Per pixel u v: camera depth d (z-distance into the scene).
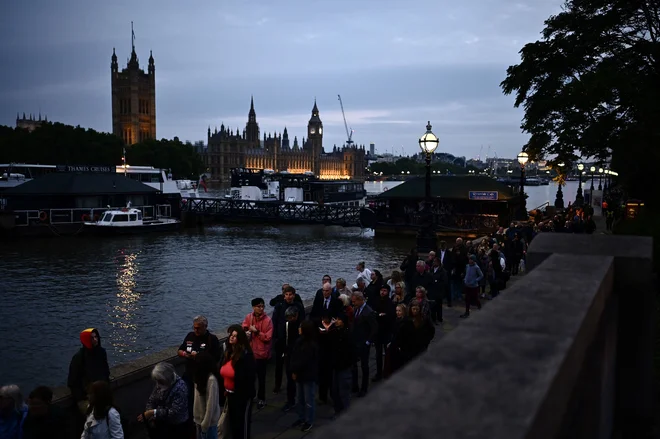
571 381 1.94
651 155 25.64
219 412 8.64
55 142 142.00
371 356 15.27
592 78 29.34
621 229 15.90
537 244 4.54
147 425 8.23
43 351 27.36
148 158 168.50
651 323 4.47
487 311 2.46
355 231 81.19
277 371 12.39
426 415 1.47
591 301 2.60
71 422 9.61
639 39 31.97
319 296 13.06
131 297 38.62
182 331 30.78
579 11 34.28
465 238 61.00
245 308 35.91
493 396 1.56
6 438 7.94
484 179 65.50
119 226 71.62
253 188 101.00
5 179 80.12
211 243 67.50
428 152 22.98
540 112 34.25
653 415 4.74
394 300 14.26
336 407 10.66
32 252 58.56
